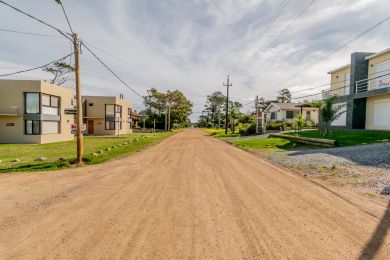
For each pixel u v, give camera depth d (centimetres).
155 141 2777
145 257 357
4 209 566
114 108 4475
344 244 394
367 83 2434
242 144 2219
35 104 2525
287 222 482
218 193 683
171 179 860
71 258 355
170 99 7825
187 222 484
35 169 1097
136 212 540
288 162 1177
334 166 988
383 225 462
